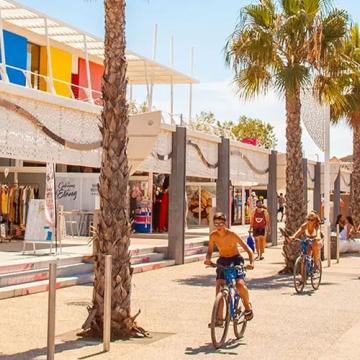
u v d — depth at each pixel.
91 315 9.66
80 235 24.88
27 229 17.67
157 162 21.02
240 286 9.69
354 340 9.75
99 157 18.27
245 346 9.24
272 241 31.97
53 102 16.12
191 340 9.62
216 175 26.86
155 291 15.04
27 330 10.19
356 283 17.14
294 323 11.13
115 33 9.73
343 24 19.03
